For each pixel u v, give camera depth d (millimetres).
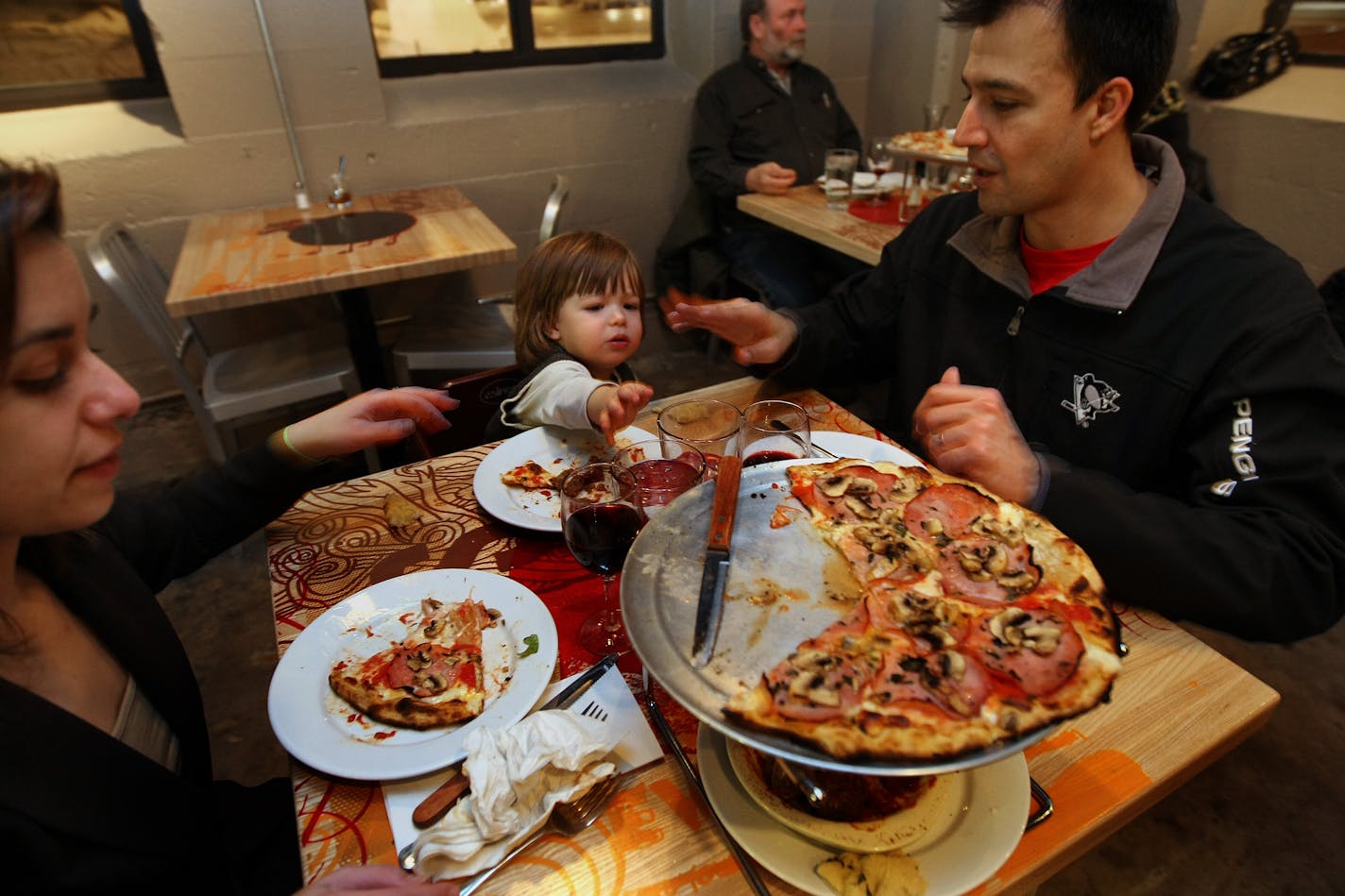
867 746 481
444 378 3000
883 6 3400
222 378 2188
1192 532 777
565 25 3189
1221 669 745
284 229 2373
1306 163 2338
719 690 528
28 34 2465
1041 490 789
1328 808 1452
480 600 833
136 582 785
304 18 2533
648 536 684
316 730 688
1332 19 2383
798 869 568
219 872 744
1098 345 1101
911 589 616
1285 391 897
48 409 532
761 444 920
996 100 998
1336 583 808
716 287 3105
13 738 563
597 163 3213
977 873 555
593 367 1438
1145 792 639
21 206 485
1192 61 2602
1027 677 528
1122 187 1064
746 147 2986
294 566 927
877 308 1436
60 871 573
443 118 2885
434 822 613
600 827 621
